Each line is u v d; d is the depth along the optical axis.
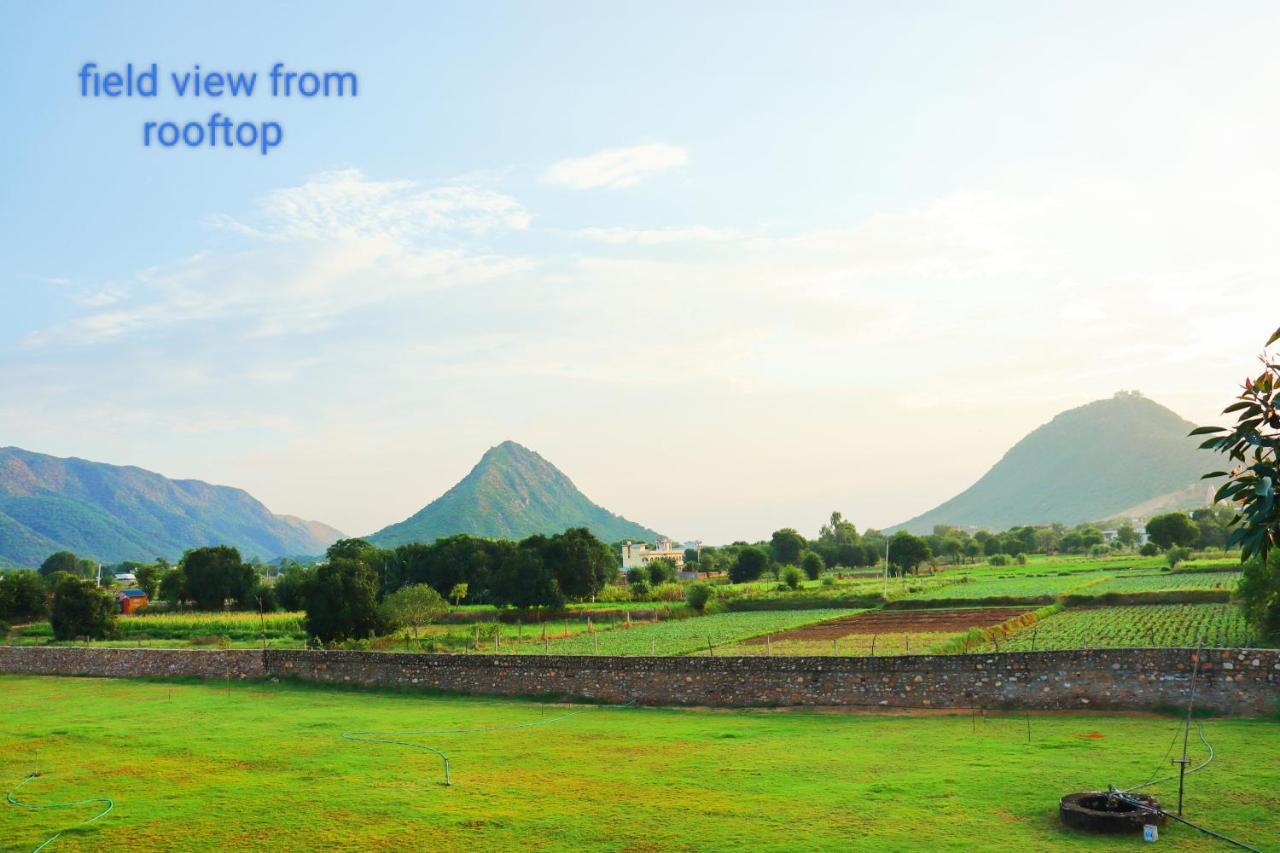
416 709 38.72
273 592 142.62
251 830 21.12
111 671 51.62
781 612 110.00
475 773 26.31
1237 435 11.81
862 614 100.94
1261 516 11.34
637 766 26.69
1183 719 29.42
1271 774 22.73
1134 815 19.20
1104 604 98.31
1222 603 92.56
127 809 23.11
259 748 30.48
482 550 148.88
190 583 141.50
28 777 26.88
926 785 23.22
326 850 19.64
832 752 27.55
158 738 32.59
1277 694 28.75
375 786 24.97
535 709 38.06
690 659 37.81
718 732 31.53
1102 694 31.39
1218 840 18.61
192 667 49.31
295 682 46.59
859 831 19.80
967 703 33.19
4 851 20.08
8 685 49.66
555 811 22.12
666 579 158.75
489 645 75.88
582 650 70.38
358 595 67.75
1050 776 23.56
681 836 19.89
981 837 19.22
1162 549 179.25
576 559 125.50
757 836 19.69
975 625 79.69
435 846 19.72
